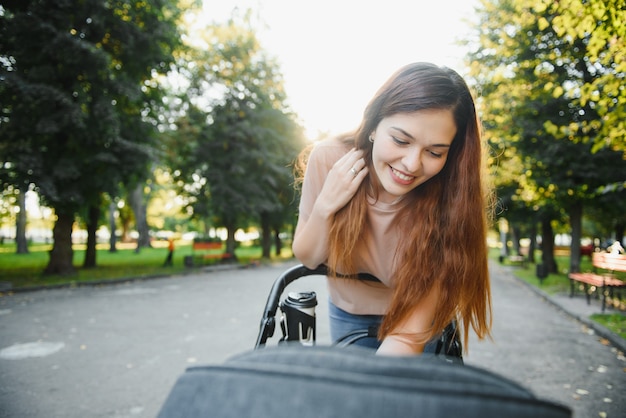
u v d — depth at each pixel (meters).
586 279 9.71
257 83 23.77
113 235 35.75
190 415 0.55
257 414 0.51
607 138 6.18
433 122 1.13
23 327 7.24
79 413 3.86
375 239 1.42
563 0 5.25
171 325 7.51
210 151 22.36
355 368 0.53
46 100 12.82
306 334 1.36
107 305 9.56
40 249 38.78
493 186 1.65
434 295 1.30
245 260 26.53
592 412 4.00
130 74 16.39
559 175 13.38
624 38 5.04
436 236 1.31
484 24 13.85
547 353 5.98
